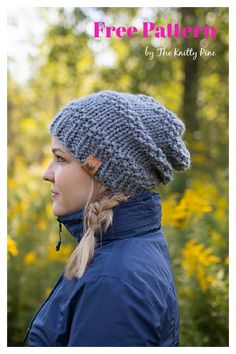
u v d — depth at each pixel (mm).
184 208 3627
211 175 5367
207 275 3092
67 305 1351
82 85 6449
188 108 5859
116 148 1417
